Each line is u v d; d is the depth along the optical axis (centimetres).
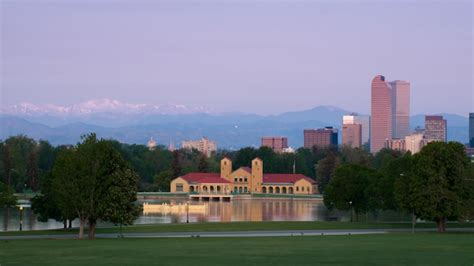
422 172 14462
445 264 7631
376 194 17838
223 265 7394
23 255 8406
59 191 12056
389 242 10706
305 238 11712
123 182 12231
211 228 14362
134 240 11194
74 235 12606
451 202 14112
